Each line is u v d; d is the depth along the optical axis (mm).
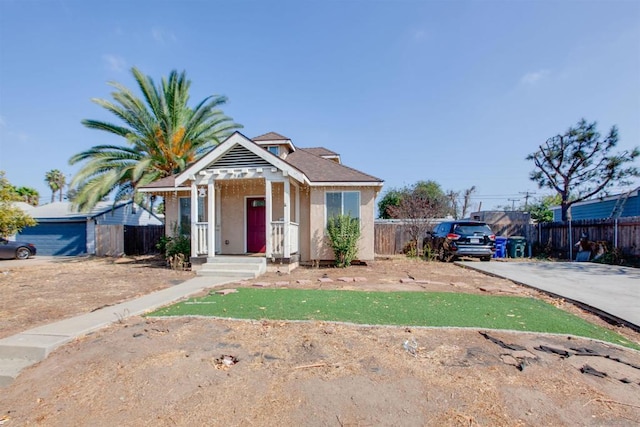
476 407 2961
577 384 3305
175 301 6766
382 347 4121
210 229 11141
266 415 2930
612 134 16953
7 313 6254
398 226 18609
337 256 12297
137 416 2994
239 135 11070
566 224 15750
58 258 19156
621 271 10414
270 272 10797
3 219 12859
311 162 14852
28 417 3078
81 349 4355
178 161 19531
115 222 23891
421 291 7434
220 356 3990
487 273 10289
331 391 3230
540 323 5035
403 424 2768
